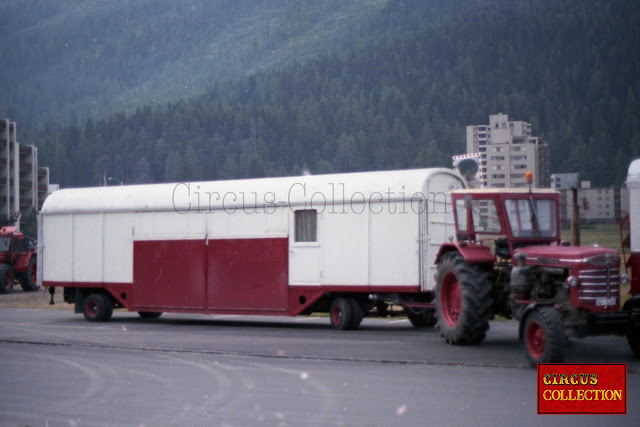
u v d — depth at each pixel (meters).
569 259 14.14
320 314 27.62
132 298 25.00
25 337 19.97
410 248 20.72
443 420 9.62
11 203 128.50
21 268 42.50
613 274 14.20
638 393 11.23
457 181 21.44
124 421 9.85
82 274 26.00
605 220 133.62
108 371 14.05
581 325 13.88
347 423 9.55
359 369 13.82
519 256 15.01
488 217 16.50
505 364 14.04
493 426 9.30
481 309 16.34
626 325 14.15
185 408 10.61
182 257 24.23
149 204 24.84
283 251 22.59
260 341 18.50
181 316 27.48
